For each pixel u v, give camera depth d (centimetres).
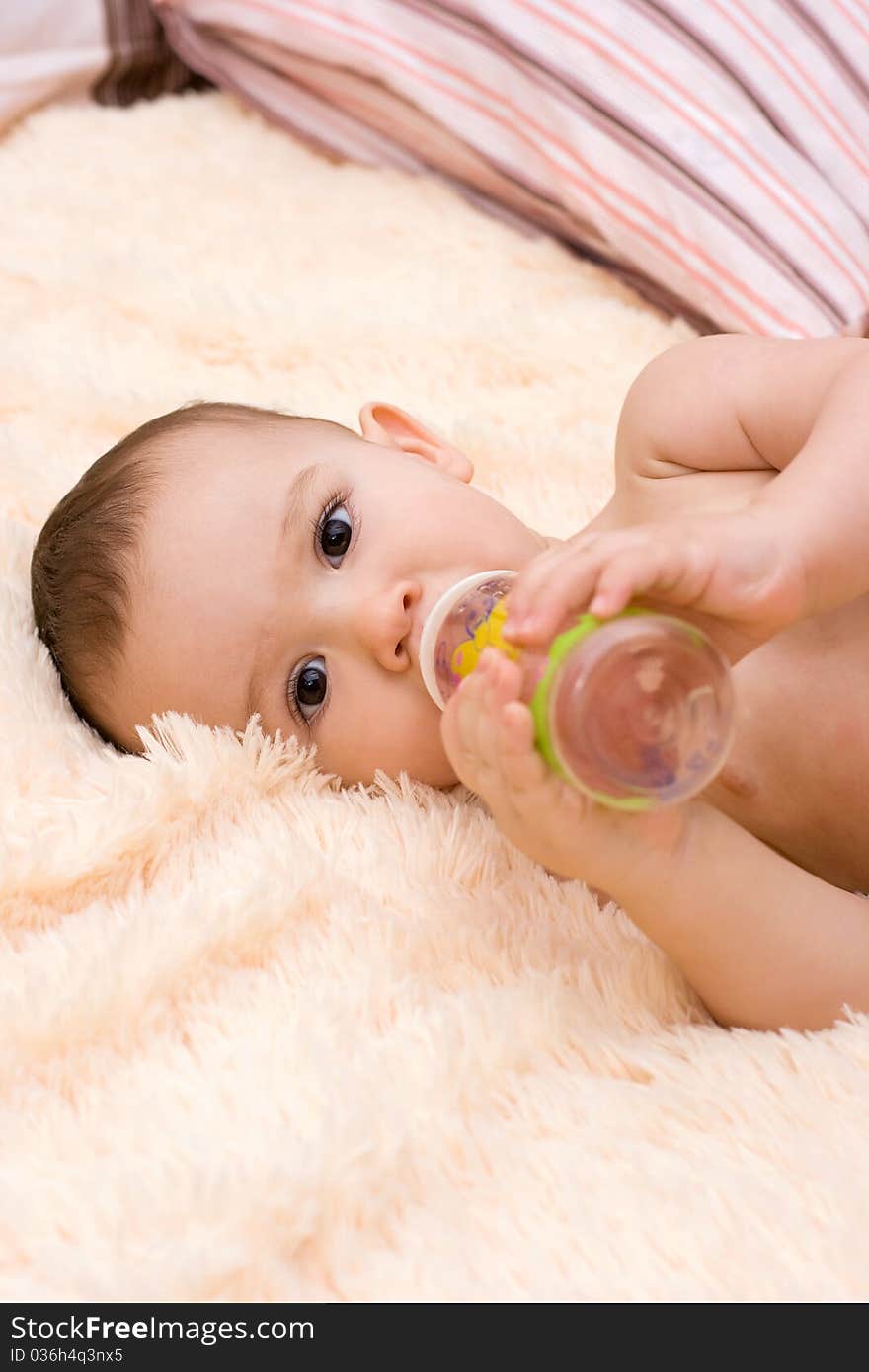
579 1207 80
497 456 153
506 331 167
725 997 96
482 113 175
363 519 115
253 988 96
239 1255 77
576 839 89
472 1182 83
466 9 172
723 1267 76
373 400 162
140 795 107
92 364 167
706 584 83
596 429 155
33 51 208
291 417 127
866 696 106
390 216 185
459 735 89
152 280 178
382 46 180
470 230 181
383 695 112
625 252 165
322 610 112
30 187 193
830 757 107
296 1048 89
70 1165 84
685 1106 86
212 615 115
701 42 158
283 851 105
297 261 181
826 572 88
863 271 150
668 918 94
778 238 152
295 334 169
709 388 112
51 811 107
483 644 98
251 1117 85
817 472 90
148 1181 81
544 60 164
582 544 83
